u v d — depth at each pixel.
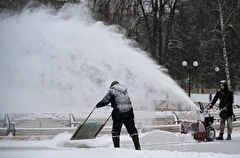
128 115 9.48
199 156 7.95
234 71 39.28
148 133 12.83
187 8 35.09
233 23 37.06
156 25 33.72
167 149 10.80
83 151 8.43
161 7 34.28
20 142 11.99
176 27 35.31
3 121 15.43
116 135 9.45
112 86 9.70
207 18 35.69
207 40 35.72
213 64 37.47
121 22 32.72
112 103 9.59
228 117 13.98
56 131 13.88
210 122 13.52
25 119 15.78
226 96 13.97
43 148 10.49
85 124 10.39
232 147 11.44
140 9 34.94
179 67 35.41
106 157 7.44
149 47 33.31
